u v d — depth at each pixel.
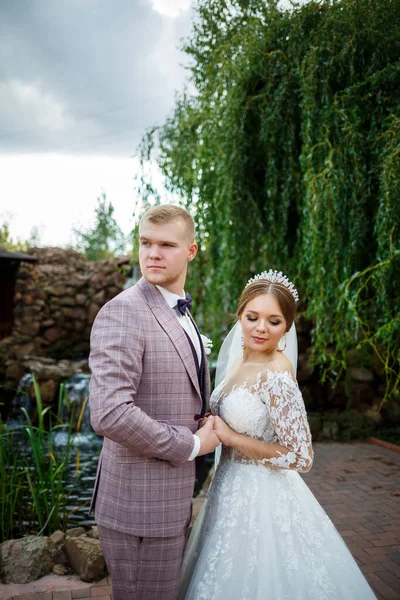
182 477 1.59
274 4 4.73
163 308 1.63
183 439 1.49
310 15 4.55
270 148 4.88
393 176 3.84
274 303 1.77
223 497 1.77
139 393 1.54
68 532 3.02
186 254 1.68
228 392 1.85
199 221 5.70
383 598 2.34
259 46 4.71
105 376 1.43
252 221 5.49
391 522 3.38
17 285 11.37
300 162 4.62
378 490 4.09
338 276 4.57
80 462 5.77
